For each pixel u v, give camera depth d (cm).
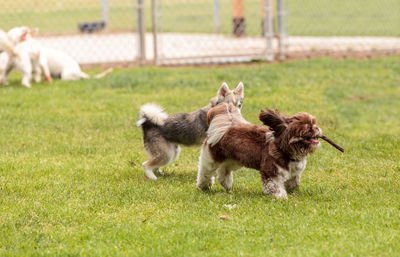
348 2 3862
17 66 1872
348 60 2191
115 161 1152
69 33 3048
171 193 935
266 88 1766
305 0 3975
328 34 2845
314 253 663
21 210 855
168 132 1053
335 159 1120
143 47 2233
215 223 782
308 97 1656
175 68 2167
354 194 905
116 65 2261
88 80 1956
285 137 838
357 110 1536
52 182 1006
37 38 2880
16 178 1030
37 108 1589
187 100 1633
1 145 1258
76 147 1239
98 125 1416
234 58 2245
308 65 2109
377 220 768
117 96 1717
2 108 1581
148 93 1753
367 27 3027
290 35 2841
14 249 716
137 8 2202
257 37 2714
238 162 906
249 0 4203
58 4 3666
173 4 3978
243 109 1482
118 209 866
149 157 1063
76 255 693
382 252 661
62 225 800
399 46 2450
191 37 2828
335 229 742
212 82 1856
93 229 779
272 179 868
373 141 1238
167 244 714
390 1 3806
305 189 937
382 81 1880
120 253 692
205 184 967
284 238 718
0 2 3422
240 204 866
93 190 963
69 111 1553
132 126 1405
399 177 994
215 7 2906
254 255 670
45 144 1267
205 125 1043
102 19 3250
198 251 693
